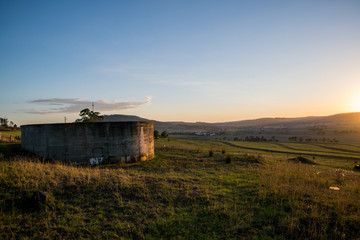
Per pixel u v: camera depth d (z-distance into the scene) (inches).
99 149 650.2
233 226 223.1
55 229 220.4
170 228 221.6
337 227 219.8
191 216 246.8
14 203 270.5
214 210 261.3
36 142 653.3
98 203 284.5
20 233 213.6
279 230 218.2
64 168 449.4
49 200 277.1
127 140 697.0
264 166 660.1
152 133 805.9
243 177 462.3
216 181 415.8
